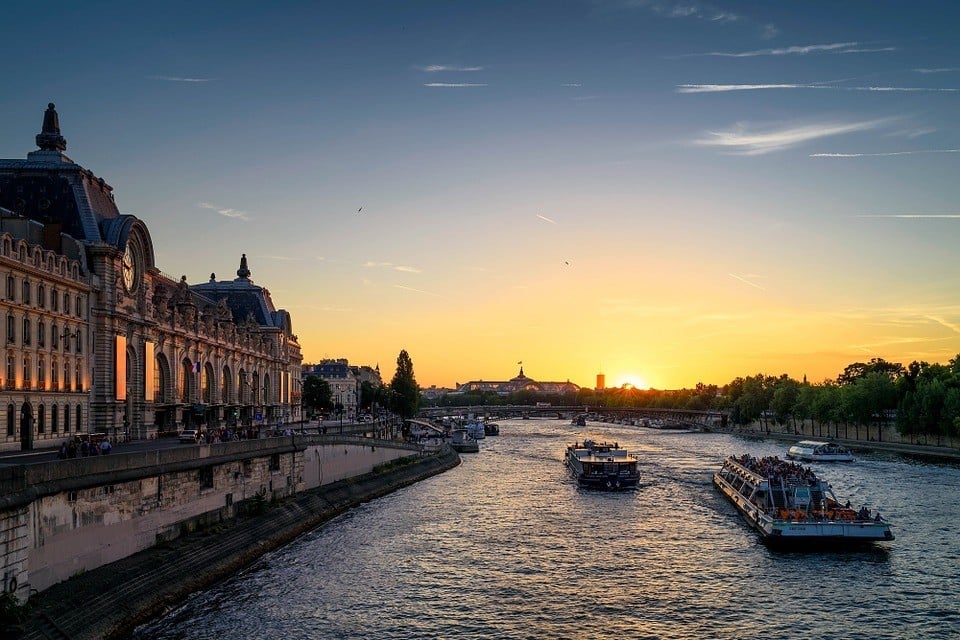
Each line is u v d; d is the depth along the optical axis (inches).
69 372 3737.7
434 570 2874.0
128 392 4357.8
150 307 4606.3
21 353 3331.7
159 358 4955.7
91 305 3949.3
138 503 2541.8
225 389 6368.1
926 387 7450.8
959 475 5502.0
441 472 6176.2
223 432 4500.5
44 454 3097.9
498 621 2330.2
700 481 5452.8
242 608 2406.5
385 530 3629.4
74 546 2186.3
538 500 4569.4
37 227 3786.9
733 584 2711.6
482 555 3107.8
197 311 5605.3
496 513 4097.0
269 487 3713.1
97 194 4392.2
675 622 2333.9
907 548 3193.9
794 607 2468.0
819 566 2930.6
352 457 4945.9
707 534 3513.8
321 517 3878.0
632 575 2819.9
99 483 2285.9
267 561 2997.0
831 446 7017.7
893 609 2448.3
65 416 3698.3
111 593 2193.7
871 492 4648.1
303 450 4143.7
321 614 2364.7
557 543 3329.2
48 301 3555.6
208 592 2564.0
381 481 5073.8
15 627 1797.5
